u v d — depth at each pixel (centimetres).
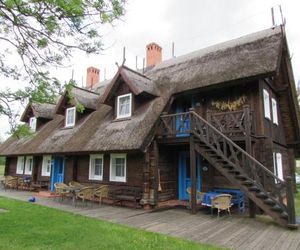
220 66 1162
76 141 1332
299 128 1491
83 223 770
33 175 1727
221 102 1148
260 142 998
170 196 1208
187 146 1227
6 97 621
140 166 1128
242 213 944
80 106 775
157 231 705
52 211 955
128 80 1238
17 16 591
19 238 611
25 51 641
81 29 616
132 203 1104
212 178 1123
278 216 758
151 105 1223
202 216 899
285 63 1234
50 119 1991
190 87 1146
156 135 1096
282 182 757
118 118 1308
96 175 1346
